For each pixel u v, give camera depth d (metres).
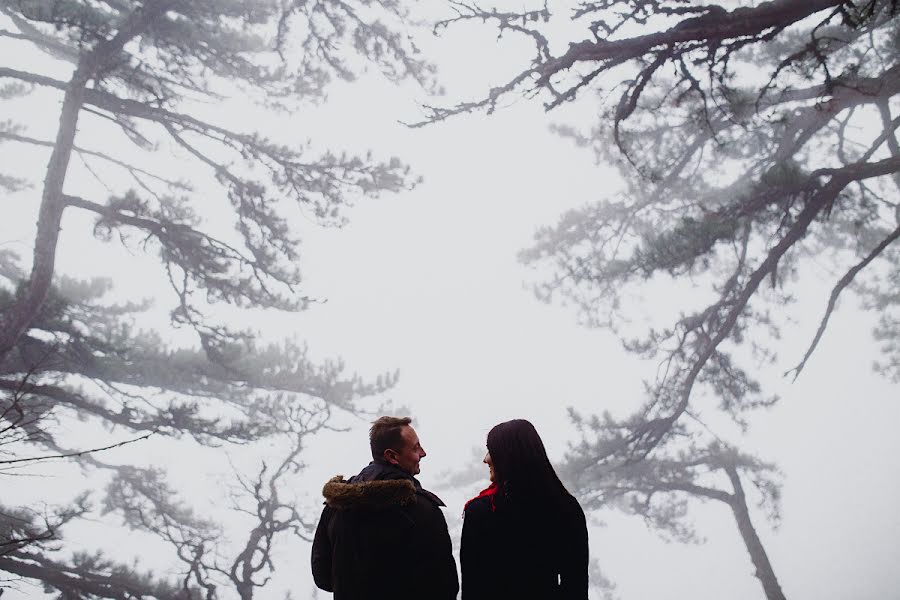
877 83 15.05
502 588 2.43
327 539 2.75
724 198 24.28
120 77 18.66
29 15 17.02
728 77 11.79
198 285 20.62
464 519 2.56
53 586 18.66
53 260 16.84
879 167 15.33
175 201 20.58
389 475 2.58
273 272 20.06
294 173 20.28
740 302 18.50
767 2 10.85
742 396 20.64
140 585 20.08
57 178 17.42
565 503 2.47
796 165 16.44
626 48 11.10
